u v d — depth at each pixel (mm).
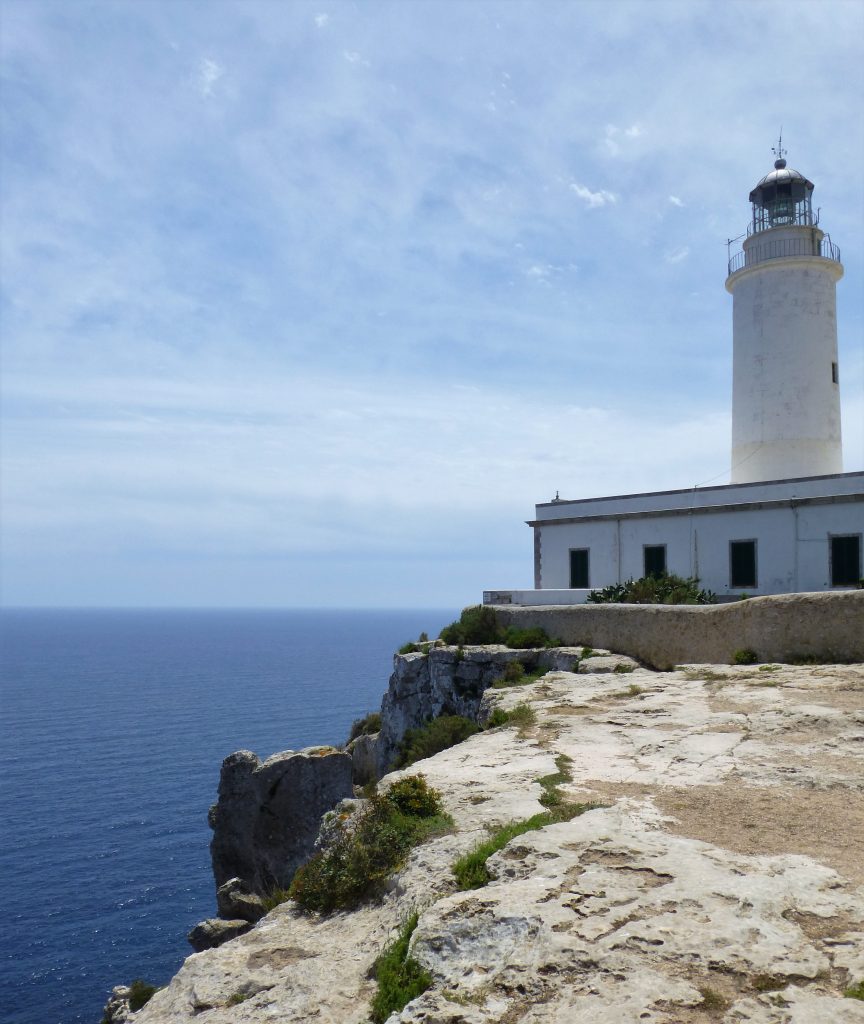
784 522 29438
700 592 29656
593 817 9562
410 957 6871
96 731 119000
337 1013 6781
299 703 151750
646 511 33875
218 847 35875
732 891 7242
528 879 7754
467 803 10961
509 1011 5848
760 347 35625
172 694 166750
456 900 7531
